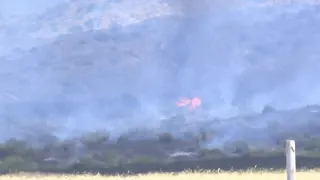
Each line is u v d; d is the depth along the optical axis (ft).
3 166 365.81
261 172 286.05
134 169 357.82
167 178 266.98
